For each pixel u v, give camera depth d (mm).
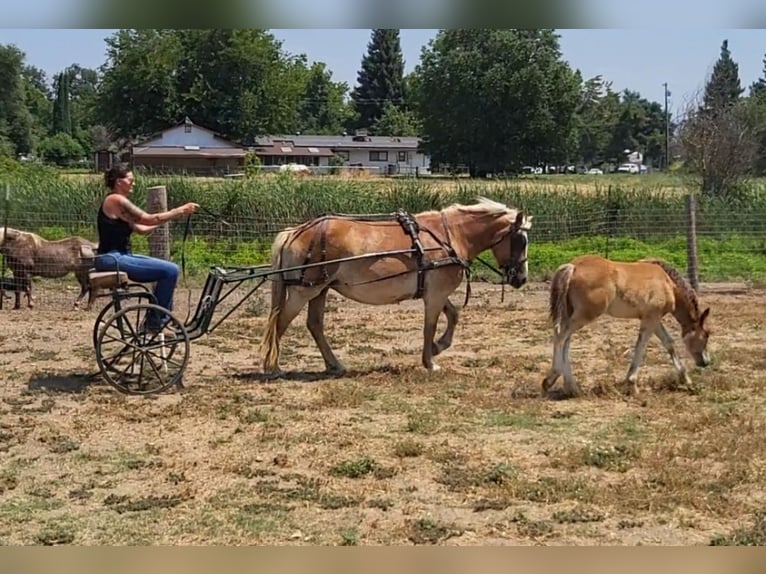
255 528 5879
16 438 7898
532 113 60531
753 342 12562
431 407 8992
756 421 8414
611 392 9484
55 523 5988
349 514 6137
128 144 66938
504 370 10805
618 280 9297
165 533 5816
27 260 14672
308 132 112000
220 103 66812
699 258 19688
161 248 14469
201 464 7242
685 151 28172
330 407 9008
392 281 10258
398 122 104938
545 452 7512
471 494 6520
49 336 12719
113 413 8727
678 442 7762
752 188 27469
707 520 6043
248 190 23312
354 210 22875
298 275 10125
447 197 23859
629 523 5953
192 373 10578
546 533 5805
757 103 31250
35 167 36312
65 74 103125
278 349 10359
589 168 96250
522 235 10672
